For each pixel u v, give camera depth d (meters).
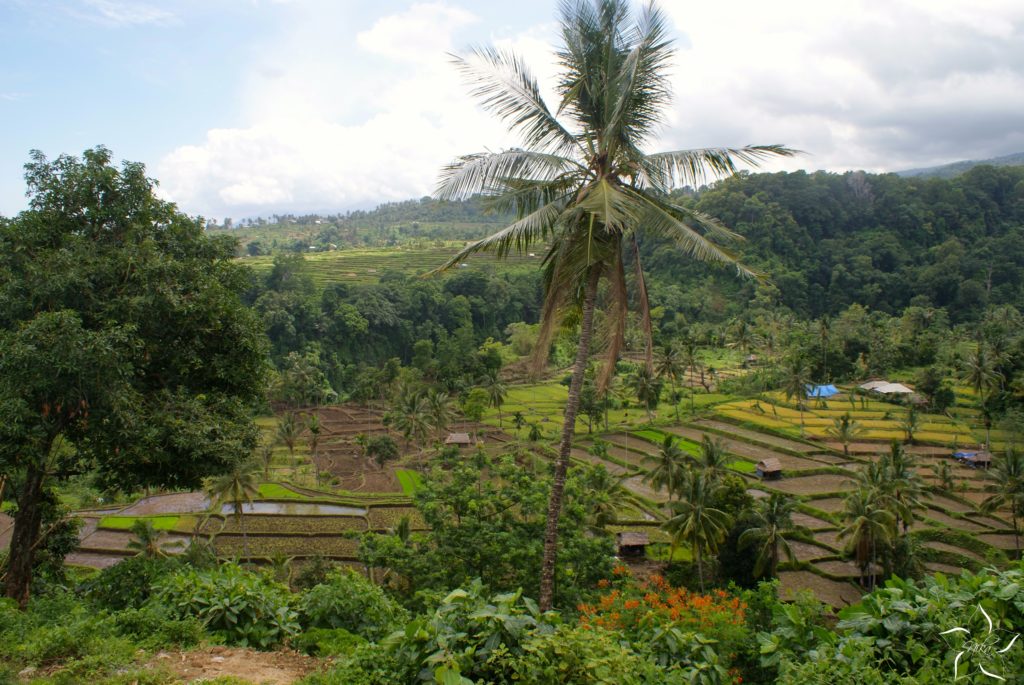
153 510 44.09
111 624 8.48
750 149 11.81
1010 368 64.75
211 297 14.48
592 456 56.69
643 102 12.28
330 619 9.89
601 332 16.55
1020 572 6.75
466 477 20.59
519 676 6.31
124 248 13.75
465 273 113.19
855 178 141.50
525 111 12.72
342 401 86.56
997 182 138.00
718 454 39.69
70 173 13.82
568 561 19.70
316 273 127.25
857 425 57.28
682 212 13.11
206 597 9.42
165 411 13.73
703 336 103.69
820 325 88.62
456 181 12.40
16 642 7.70
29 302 12.46
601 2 12.24
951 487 46.97
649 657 7.35
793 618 7.65
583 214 12.53
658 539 39.66
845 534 34.78
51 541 17.77
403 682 6.70
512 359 98.19
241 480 35.84
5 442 11.56
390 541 20.50
